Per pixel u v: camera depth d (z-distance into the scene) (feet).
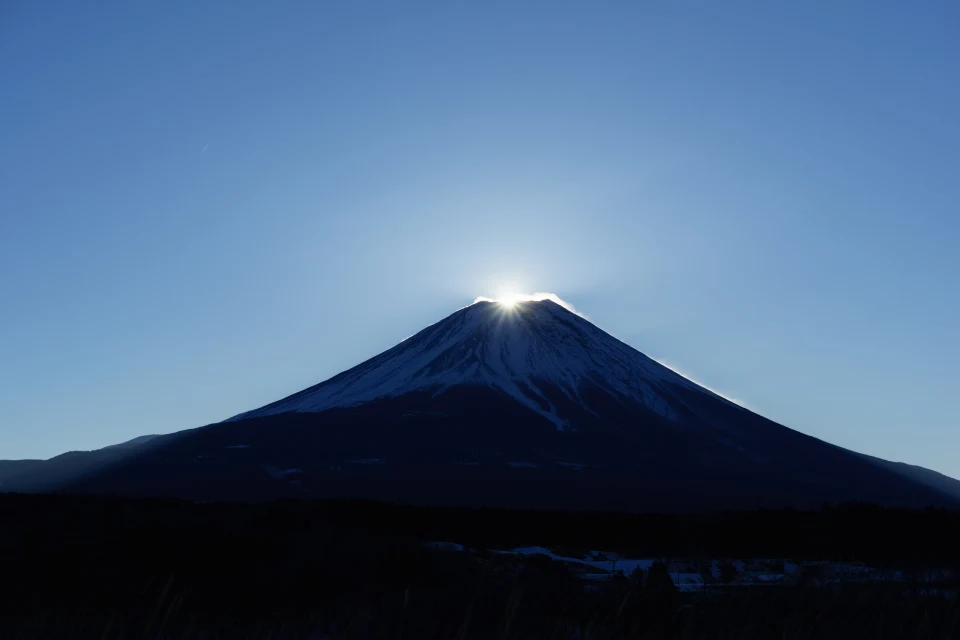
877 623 75.31
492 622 77.77
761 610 80.43
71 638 73.36
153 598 89.35
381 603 84.79
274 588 94.07
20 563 98.12
